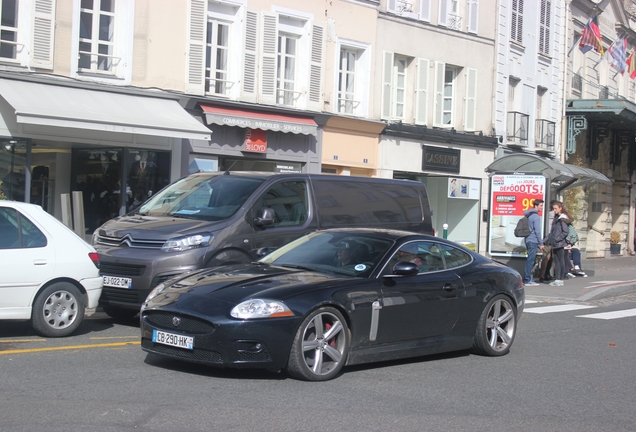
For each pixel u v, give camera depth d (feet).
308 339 23.85
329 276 25.93
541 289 59.31
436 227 87.04
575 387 25.46
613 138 121.70
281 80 70.13
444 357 29.76
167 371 24.49
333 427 19.21
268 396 21.85
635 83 134.21
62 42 55.62
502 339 30.63
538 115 102.63
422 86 82.53
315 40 71.41
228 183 36.96
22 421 18.49
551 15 103.09
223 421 19.17
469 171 88.63
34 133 54.03
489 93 91.45
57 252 29.81
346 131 74.90
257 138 67.15
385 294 25.96
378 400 22.17
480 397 23.34
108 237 34.27
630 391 25.25
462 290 28.66
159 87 60.90
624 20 124.47
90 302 30.76
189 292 24.34
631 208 131.75
